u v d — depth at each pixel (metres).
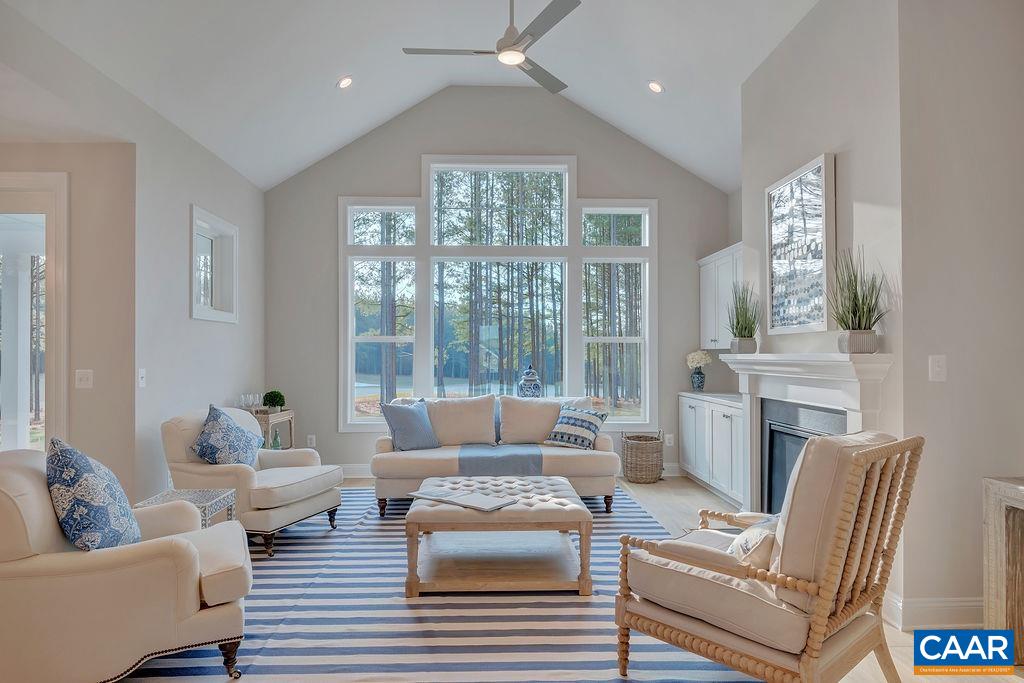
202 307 4.56
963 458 2.68
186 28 3.43
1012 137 2.72
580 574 3.01
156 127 3.96
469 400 5.18
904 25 2.69
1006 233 2.71
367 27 4.37
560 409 5.14
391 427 4.88
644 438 5.89
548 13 2.61
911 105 2.69
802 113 3.52
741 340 3.98
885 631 2.64
